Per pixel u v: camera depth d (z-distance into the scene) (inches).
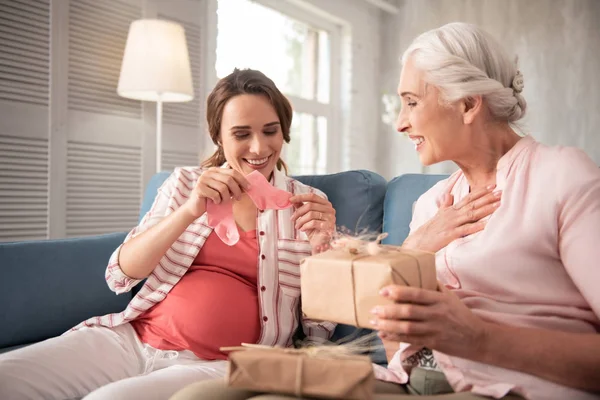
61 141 103.0
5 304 55.4
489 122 40.4
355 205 61.3
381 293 30.1
